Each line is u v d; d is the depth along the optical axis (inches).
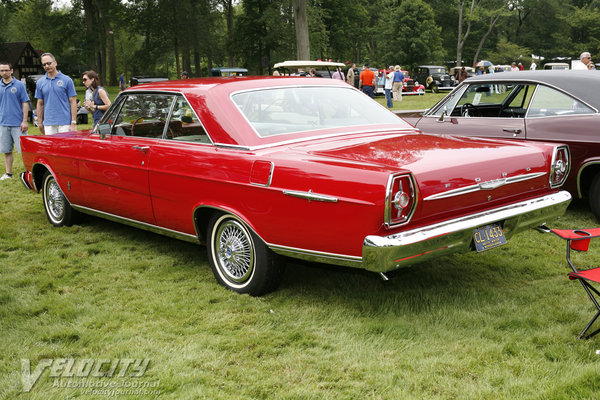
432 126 257.9
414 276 167.0
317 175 127.3
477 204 134.6
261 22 2117.4
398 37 2443.4
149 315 143.0
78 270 179.9
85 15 2154.3
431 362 114.4
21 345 128.0
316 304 147.3
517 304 145.1
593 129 209.2
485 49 3078.2
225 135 150.9
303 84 170.7
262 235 141.7
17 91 328.2
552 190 155.0
